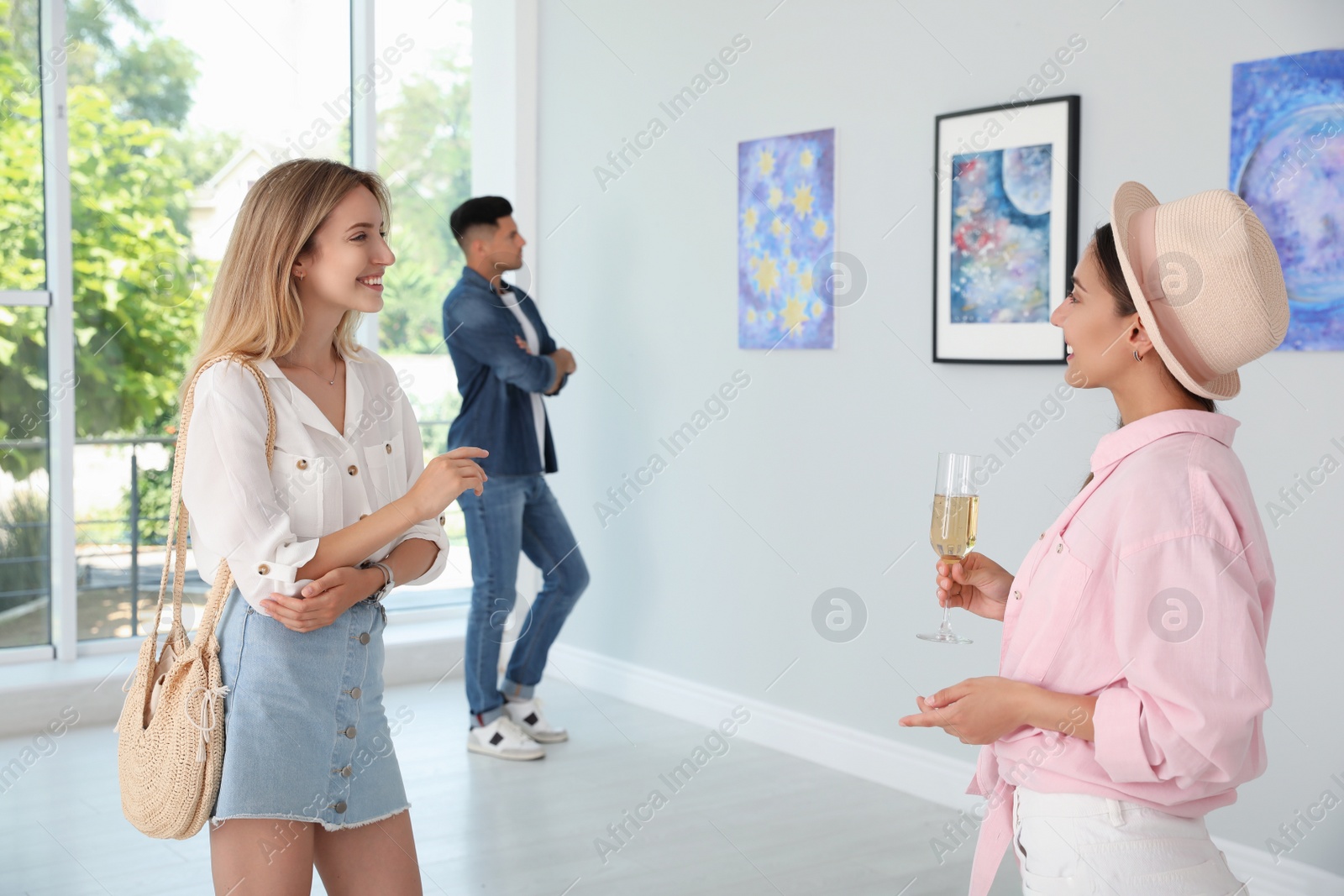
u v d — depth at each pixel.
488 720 3.55
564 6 4.38
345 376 1.62
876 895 2.51
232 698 1.43
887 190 3.21
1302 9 2.30
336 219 1.50
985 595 1.58
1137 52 2.60
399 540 1.63
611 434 4.26
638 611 4.16
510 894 2.50
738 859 2.71
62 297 3.90
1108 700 1.11
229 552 1.41
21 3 3.83
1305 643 2.38
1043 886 1.17
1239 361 1.15
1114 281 1.19
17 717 3.63
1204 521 1.10
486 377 3.50
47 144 3.88
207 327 1.52
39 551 3.96
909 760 3.20
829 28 3.35
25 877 2.55
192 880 2.54
